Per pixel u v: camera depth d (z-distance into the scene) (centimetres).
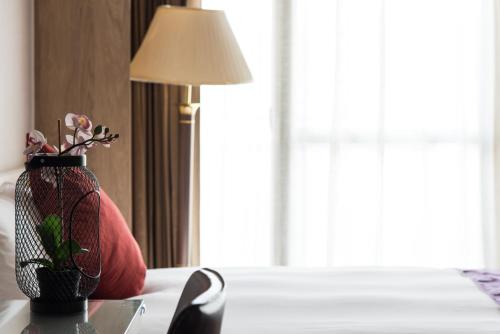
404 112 530
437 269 359
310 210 532
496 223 533
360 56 526
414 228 534
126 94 443
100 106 441
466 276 344
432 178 534
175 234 505
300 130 524
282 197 524
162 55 432
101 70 441
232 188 524
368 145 529
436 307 294
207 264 524
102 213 299
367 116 528
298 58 521
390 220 536
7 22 378
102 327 200
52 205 237
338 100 523
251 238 527
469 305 296
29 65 429
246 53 520
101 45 440
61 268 215
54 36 438
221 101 519
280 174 523
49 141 439
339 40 520
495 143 530
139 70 438
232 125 521
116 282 298
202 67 432
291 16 520
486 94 528
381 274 347
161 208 506
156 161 504
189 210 469
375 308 292
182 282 329
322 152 529
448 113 532
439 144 533
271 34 521
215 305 156
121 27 441
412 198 534
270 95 523
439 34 529
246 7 519
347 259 532
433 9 528
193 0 501
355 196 530
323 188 530
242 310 287
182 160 466
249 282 329
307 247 532
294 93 523
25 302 227
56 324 203
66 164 221
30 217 243
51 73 439
